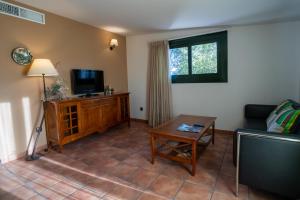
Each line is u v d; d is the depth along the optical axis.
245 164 1.67
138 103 4.77
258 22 3.19
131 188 1.88
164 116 4.18
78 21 3.40
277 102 3.26
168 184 1.95
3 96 2.43
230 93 3.61
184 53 3.99
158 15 3.00
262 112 3.04
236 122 3.61
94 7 2.72
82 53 3.52
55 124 2.75
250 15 2.88
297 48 3.05
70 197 1.75
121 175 2.13
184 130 2.34
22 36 2.59
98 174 2.16
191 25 3.53
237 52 3.46
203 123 2.69
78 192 1.83
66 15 3.08
